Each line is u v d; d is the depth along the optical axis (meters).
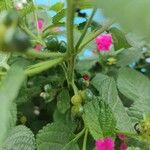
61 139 0.29
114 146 0.31
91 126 0.28
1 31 0.18
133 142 0.31
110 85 0.31
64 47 0.31
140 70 0.46
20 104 0.35
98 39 0.41
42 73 0.34
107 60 0.41
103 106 0.28
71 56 0.26
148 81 0.34
